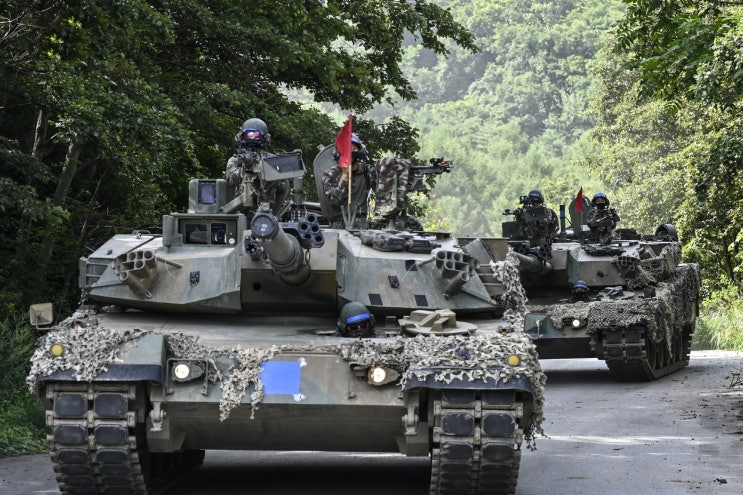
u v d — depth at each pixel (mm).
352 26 37406
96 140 23750
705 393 24641
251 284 14133
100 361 12117
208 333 13625
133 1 23234
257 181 15609
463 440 12266
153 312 15016
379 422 12680
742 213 37031
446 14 39469
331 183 17391
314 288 14219
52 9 21672
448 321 13430
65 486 12891
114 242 15617
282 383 12430
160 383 12234
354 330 13711
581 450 17297
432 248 15602
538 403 12398
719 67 21750
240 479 15062
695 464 15938
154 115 22719
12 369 19750
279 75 33562
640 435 18766
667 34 25938
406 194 17422
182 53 31750
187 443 13367
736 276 48156
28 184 22734
